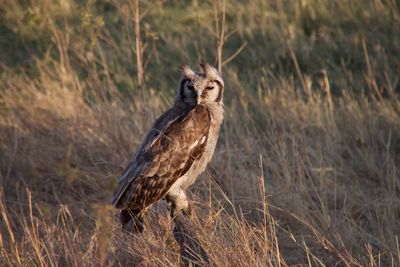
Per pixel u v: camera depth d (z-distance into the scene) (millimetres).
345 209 14734
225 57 22469
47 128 17766
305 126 17578
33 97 19344
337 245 13820
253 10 24609
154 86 21156
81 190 15664
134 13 19625
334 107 19219
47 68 21469
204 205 13406
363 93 19703
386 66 21016
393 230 14117
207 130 12336
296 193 14836
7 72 22266
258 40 23203
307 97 19875
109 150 16562
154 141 12047
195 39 23438
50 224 14273
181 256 12148
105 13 24656
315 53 22422
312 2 24750
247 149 16719
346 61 22109
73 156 16547
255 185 15172
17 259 12344
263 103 19234
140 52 19328
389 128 17906
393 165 15656
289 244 14023
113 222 12602
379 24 23594
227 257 11773
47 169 16422
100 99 19141
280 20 24172
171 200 12422
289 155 16531
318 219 14422
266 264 11977
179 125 12180
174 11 24906
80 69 21953
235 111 18703
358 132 17797
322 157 16453
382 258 13594
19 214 15070
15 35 24297
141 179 11938
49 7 24656
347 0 24609
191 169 12453
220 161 15828
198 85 12336
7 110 18625
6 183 16016
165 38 23203
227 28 23594
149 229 12453
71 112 18188
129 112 18422
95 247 12906
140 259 12391
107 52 22594
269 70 21281
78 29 23953
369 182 16234
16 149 16797
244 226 12141
